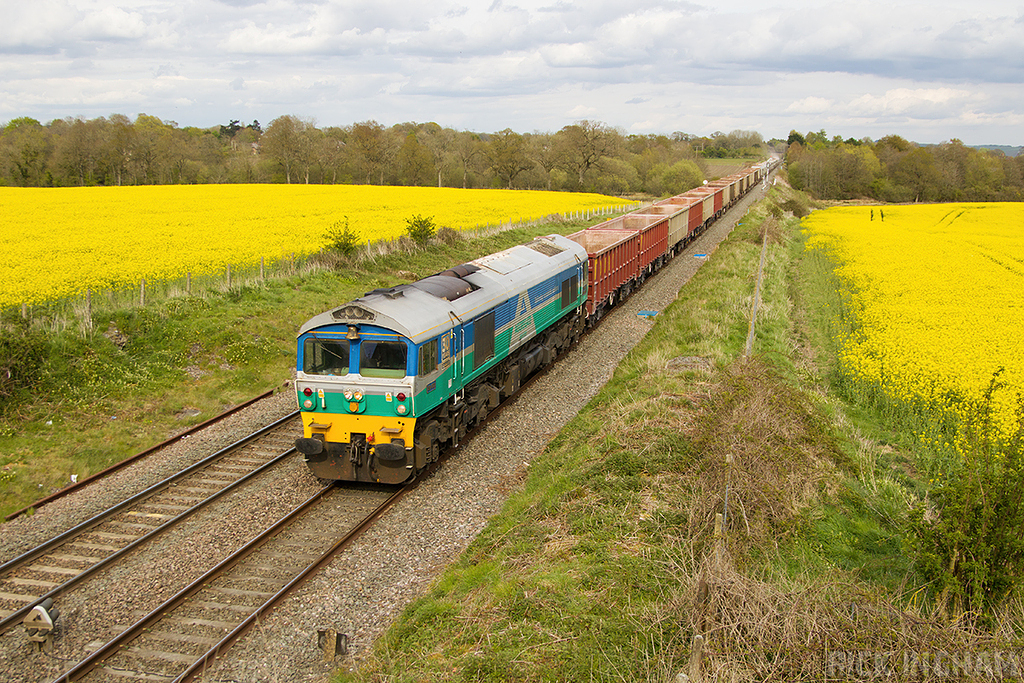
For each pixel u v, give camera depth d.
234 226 37.53
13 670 8.45
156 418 16.50
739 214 60.66
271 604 9.52
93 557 10.90
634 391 16.84
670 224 36.81
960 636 6.93
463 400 14.99
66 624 9.27
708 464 11.72
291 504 12.59
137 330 19.16
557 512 11.42
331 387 12.61
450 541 11.41
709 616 7.35
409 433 12.49
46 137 91.44
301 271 26.50
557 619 8.25
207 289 22.95
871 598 7.79
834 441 13.81
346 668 8.37
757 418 12.96
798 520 10.49
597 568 9.28
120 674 8.31
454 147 104.69
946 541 8.17
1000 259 38.91
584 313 24.09
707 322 22.50
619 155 109.38
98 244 30.28
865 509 11.28
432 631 8.59
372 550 11.07
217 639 8.94
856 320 25.00
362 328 12.45
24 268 24.70
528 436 15.77
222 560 10.73
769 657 7.00
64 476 13.64
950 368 18.22
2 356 15.52
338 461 12.90
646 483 11.74
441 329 13.39
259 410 17.42
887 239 48.09
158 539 11.36
